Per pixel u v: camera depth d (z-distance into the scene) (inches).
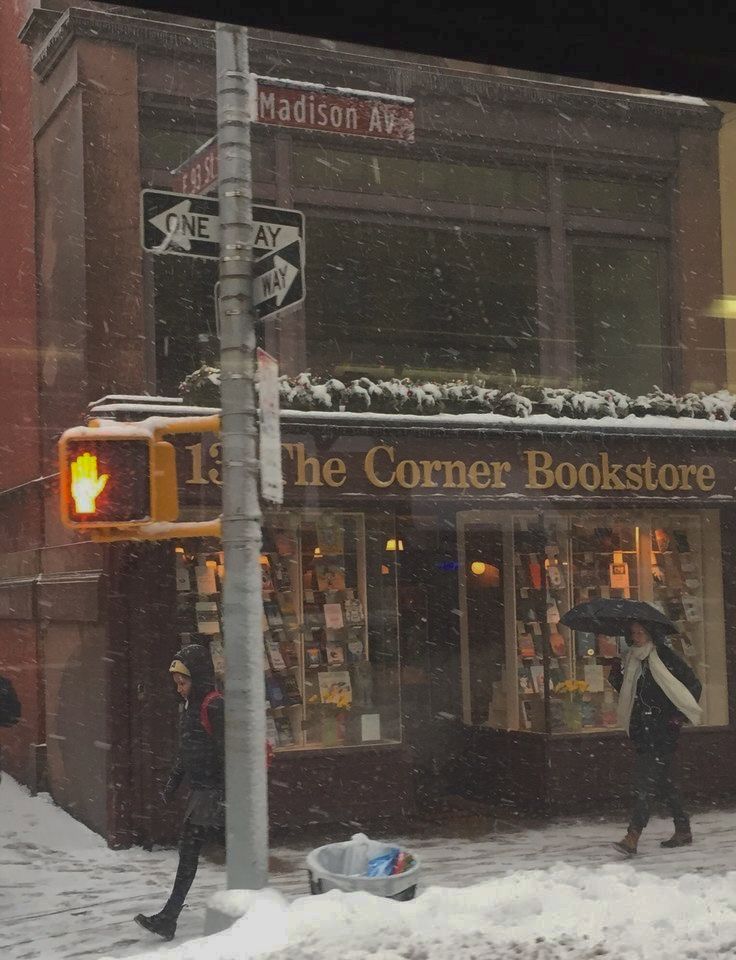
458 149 443.5
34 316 446.6
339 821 371.2
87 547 384.8
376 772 377.4
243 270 229.1
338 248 430.0
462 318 444.8
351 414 378.9
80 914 280.4
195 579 369.4
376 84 425.4
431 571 436.8
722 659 429.4
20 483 466.0
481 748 427.8
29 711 447.2
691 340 470.0
